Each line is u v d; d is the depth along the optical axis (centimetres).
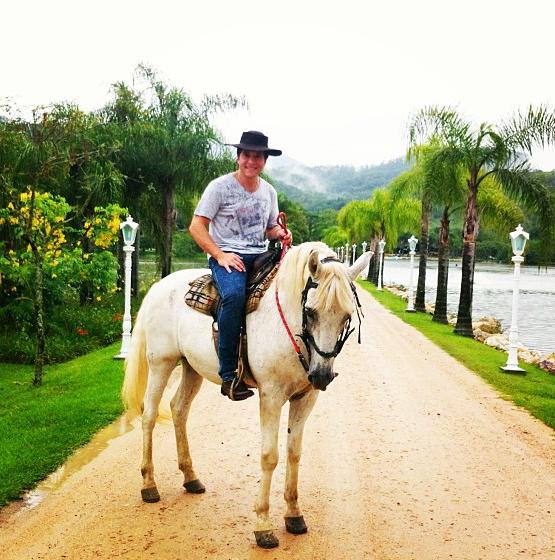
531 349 1973
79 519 473
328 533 458
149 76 2233
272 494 530
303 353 414
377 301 3069
